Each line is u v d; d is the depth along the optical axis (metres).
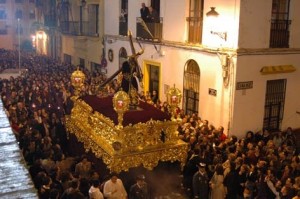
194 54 16.11
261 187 9.54
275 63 14.95
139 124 10.64
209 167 10.65
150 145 10.93
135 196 9.63
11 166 3.13
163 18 18.17
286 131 14.65
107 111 11.74
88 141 12.14
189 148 11.79
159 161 11.19
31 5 57.31
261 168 10.20
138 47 20.48
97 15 26.78
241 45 13.96
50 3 41.62
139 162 10.65
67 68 27.39
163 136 11.23
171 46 17.61
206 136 12.48
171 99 11.41
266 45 14.60
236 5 13.80
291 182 9.38
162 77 18.58
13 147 3.47
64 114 15.73
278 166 10.69
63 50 37.66
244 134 14.62
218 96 14.83
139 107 12.21
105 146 10.84
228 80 14.25
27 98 17.22
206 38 15.45
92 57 27.89
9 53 45.12
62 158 10.77
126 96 10.31
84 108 12.94
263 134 14.14
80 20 30.59
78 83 14.15
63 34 32.72
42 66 29.95
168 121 11.20
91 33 27.69
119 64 23.23
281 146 12.47
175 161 11.42
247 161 11.07
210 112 15.36
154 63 19.14
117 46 23.27
